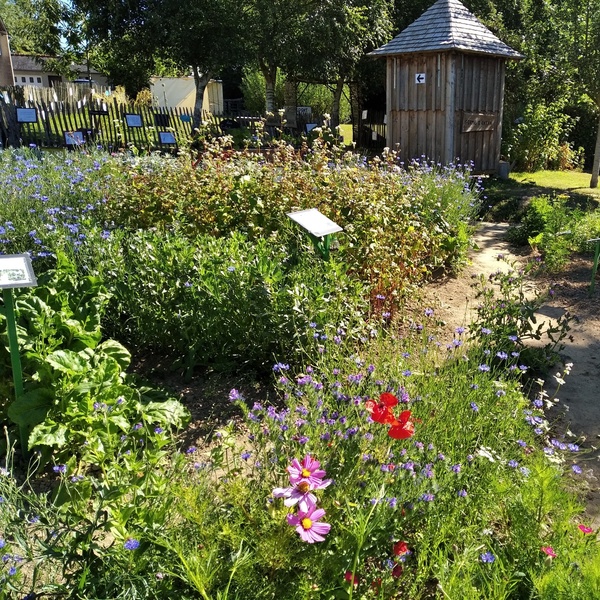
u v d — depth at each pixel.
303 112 26.69
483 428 3.40
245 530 2.42
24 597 2.29
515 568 2.65
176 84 30.88
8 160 8.96
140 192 6.69
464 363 4.00
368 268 5.63
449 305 6.50
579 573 2.44
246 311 4.65
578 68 14.23
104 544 2.81
